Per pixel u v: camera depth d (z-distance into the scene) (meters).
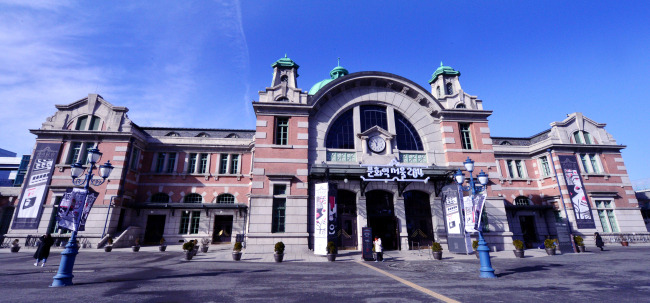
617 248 22.55
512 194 30.53
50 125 25.08
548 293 7.73
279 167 19.91
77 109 25.80
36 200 22.84
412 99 23.70
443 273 11.40
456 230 18.89
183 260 15.95
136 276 10.52
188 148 28.58
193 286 8.69
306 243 18.45
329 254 15.73
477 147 22.61
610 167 29.66
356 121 22.41
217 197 27.62
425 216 21.22
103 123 25.47
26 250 20.55
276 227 18.94
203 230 26.36
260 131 20.53
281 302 6.80
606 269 12.06
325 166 18.55
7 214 25.53
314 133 21.47
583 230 26.77
